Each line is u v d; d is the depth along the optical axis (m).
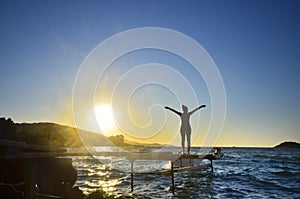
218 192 16.39
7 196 7.66
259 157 65.56
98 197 12.48
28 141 13.85
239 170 31.38
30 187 9.98
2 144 8.35
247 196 15.21
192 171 25.84
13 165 10.07
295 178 23.75
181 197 14.77
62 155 12.65
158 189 17.44
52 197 10.09
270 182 21.02
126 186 18.73
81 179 22.80
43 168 11.31
